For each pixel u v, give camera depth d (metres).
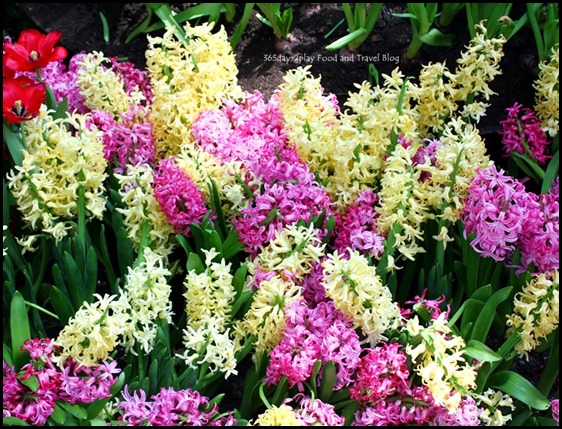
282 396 1.08
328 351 1.03
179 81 1.28
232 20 1.61
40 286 1.27
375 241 1.13
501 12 1.48
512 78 1.53
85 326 1.00
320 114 1.24
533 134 1.32
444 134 1.18
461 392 1.04
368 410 1.05
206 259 1.10
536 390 1.07
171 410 1.01
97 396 1.02
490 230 1.08
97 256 1.28
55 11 1.66
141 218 1.18
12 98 1.19
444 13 1.57
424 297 1.19
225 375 1.08
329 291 1.03
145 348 1.06
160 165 1.21
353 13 1.62
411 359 1.07
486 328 1.10
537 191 1.43
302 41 1.58
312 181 1.15
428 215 1.15
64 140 1.14
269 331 1.07
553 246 1.10
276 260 1.10
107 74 1.28
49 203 1.15
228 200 1.24
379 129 1.19
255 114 1.30
